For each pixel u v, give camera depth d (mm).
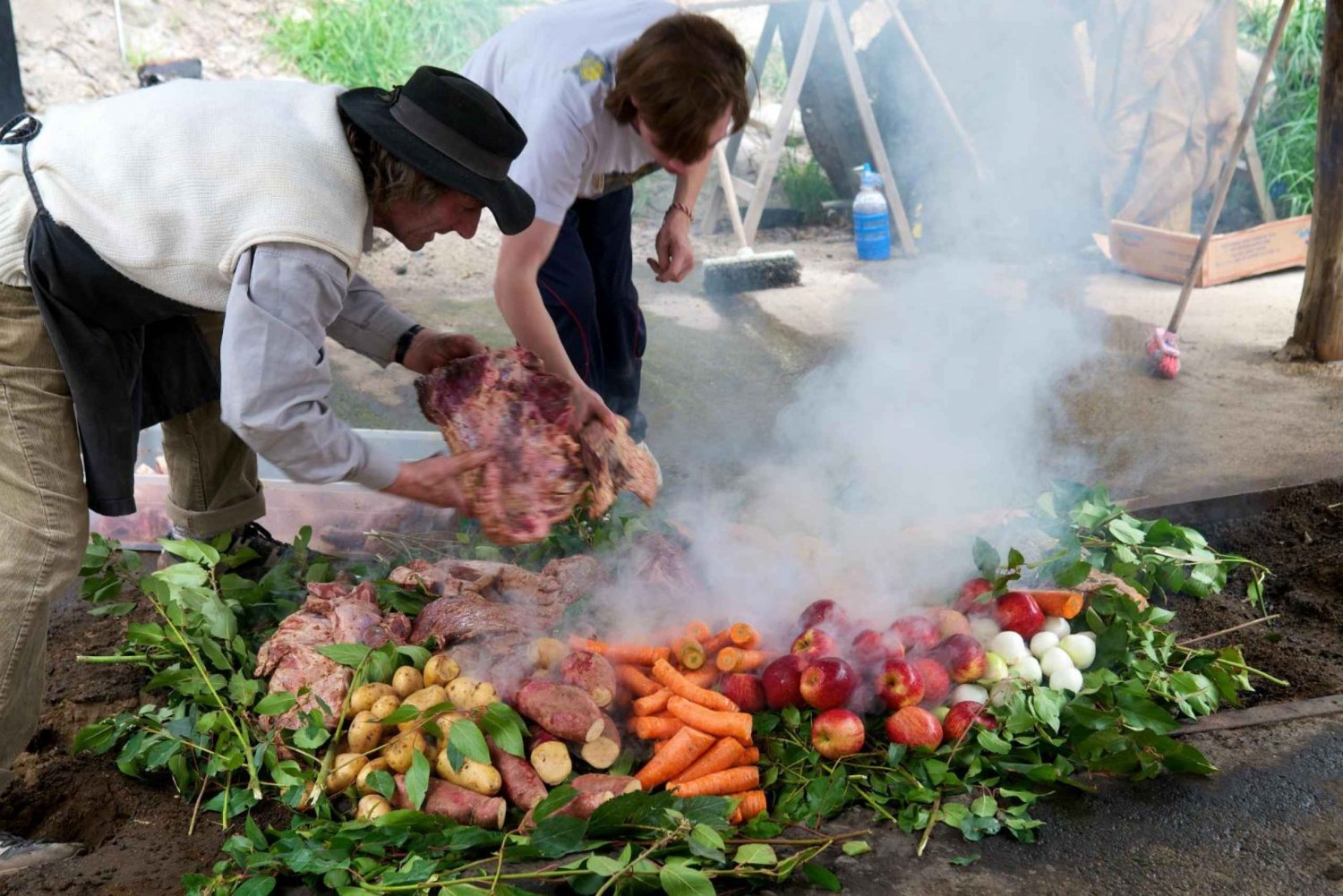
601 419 3002
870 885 2314
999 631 2916
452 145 2342
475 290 7289
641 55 2852
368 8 8805
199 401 3193
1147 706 2709
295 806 2541
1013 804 2572
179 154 2287
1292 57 8359
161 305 2486
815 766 2656
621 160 3361
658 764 2568
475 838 2312
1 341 2451
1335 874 2312
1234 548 3910
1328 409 5039
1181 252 7082
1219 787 2604
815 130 8750
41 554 2537
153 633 2896
